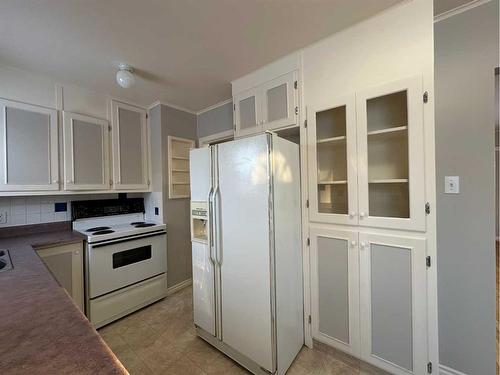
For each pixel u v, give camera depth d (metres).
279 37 1.65
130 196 3.00
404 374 1.42
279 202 1.56
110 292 2.21
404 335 1.42
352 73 1.57
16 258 1.45
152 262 2.57
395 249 1.43
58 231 2.38
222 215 1.74
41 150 2.04
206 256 1.85
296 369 1.62
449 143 1.46
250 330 1.59
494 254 1.36
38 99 2.06
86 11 1.34
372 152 1.58
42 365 0.56
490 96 1.35
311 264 1.79
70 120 2.22
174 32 1.56
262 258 1.51
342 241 1.64
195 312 1.98
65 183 2.18
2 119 1.85
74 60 1.86
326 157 1.79
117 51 1.76
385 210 1.54
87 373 0.54
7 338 0.66
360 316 1.57
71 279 2.05
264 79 2.02
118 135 2.60
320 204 1.78
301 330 1.81
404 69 1.39
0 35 1.53
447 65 1.46
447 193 1.47
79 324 0.73
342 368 1.62
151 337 2.02
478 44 1.37
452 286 1.47
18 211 2.19
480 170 1.38
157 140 2.82
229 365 1.70
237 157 1.63
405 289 1.41
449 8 1.41
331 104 1.65
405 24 1.38
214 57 1.87
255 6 1.35
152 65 1.97
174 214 2.91
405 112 1.45
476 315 1.40
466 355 1.43
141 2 1.29
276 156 1.53
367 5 1.38
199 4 1.32
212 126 2.99
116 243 2.26
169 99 2.72
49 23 1.43
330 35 1.64
